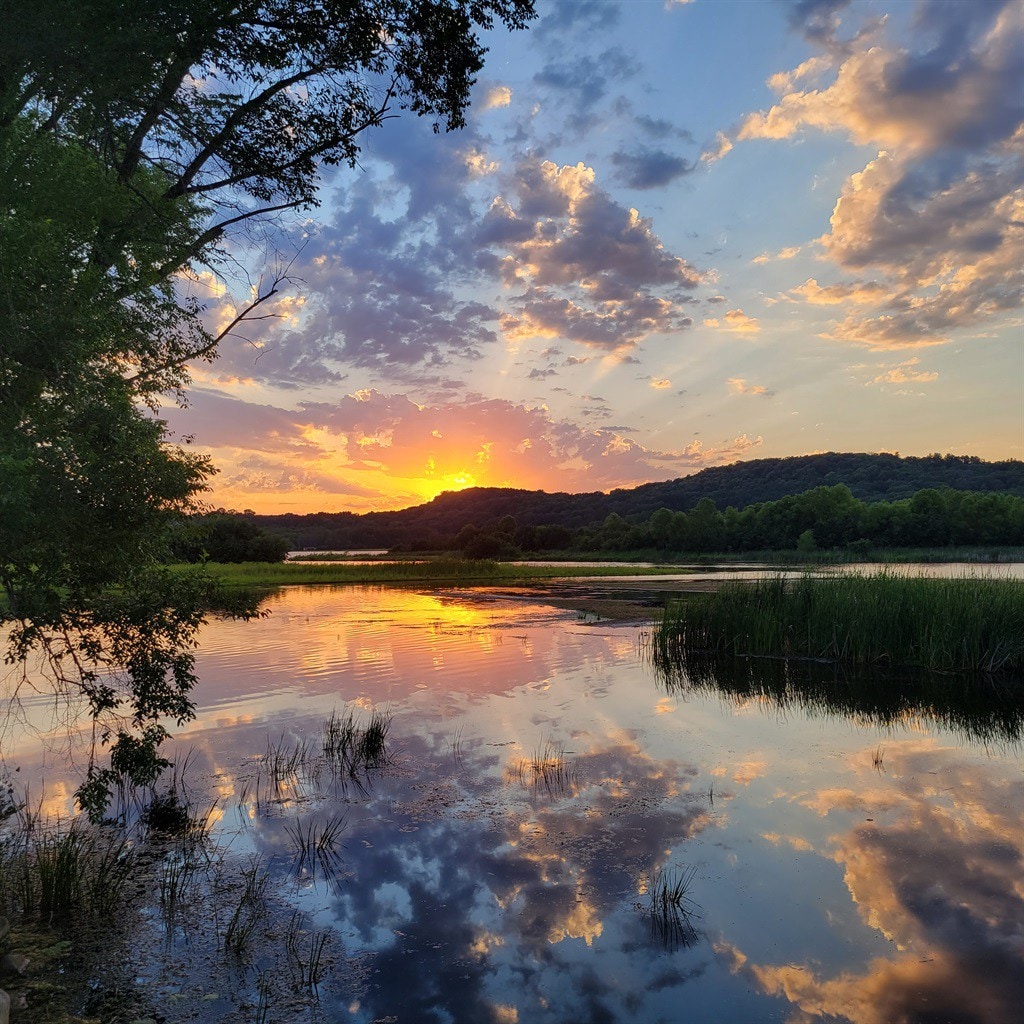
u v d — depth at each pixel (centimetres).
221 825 781
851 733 1144
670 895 628
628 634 2286
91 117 755
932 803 840
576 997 492
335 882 655
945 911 602
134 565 780
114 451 714
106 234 735
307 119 928
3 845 732
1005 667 1638
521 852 714
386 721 1201
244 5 782
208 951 547
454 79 984
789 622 1886
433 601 3581
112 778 796
